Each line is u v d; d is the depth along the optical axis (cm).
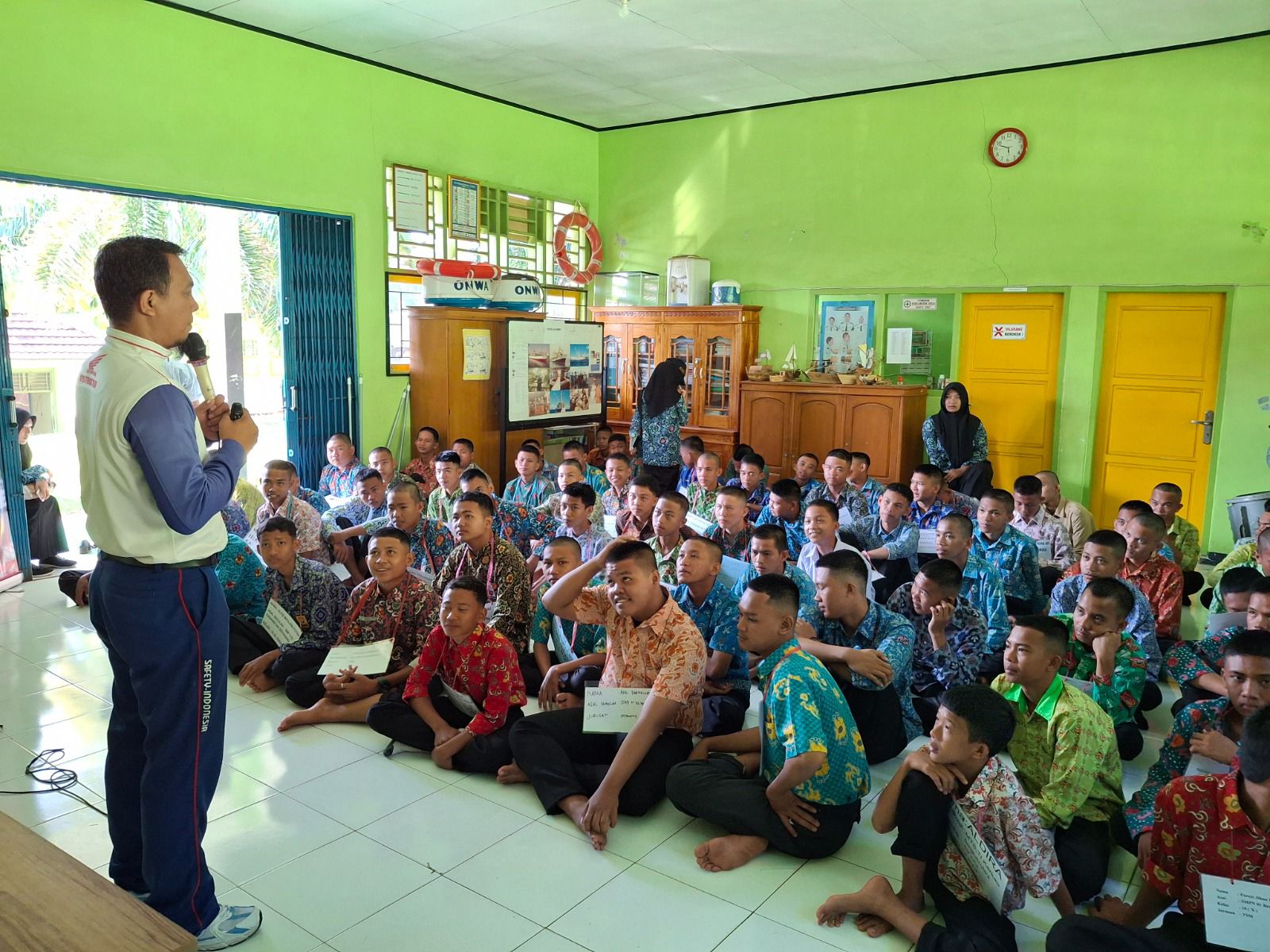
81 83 523
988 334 713
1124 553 348
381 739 329
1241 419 616
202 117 583
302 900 230
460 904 230
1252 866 178
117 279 181
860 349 754
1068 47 623
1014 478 713
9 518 509
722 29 603
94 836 260
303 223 652
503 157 802
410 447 739
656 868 249
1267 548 357
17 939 92
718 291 805
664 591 283
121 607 187
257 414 801
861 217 752
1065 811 227
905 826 211
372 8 570
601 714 275
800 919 227
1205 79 605
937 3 549
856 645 312
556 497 525
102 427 181
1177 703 332
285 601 378
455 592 304
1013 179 681
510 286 727
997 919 210
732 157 816
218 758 204
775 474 776
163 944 92
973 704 201
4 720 340
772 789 244
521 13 579
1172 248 627
